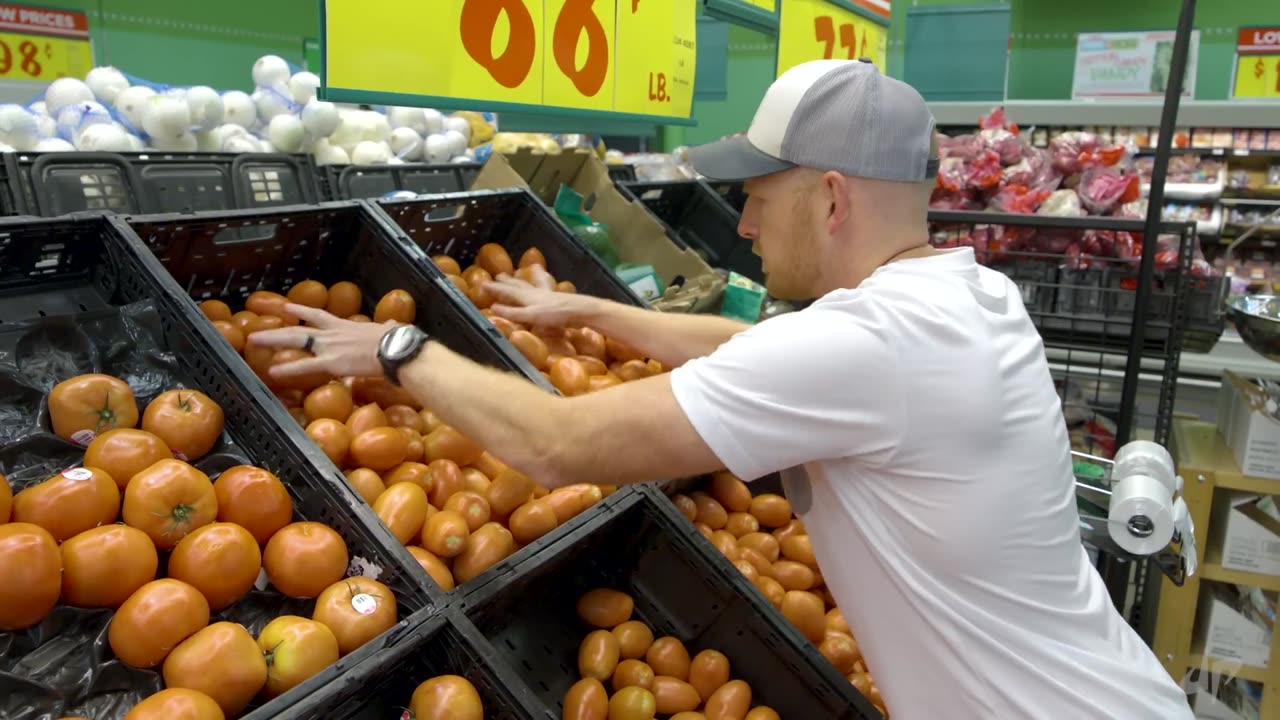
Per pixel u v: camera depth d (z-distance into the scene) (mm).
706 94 7938
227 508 1173
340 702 1028
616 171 3334
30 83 5031
